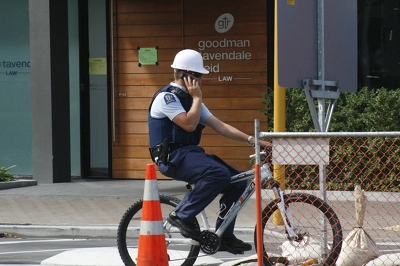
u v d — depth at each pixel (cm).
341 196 3186
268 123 4353
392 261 2164
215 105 4569
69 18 4744
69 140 4653
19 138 4872
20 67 4844
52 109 4547
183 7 4588
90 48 4747
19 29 4844
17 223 3322
